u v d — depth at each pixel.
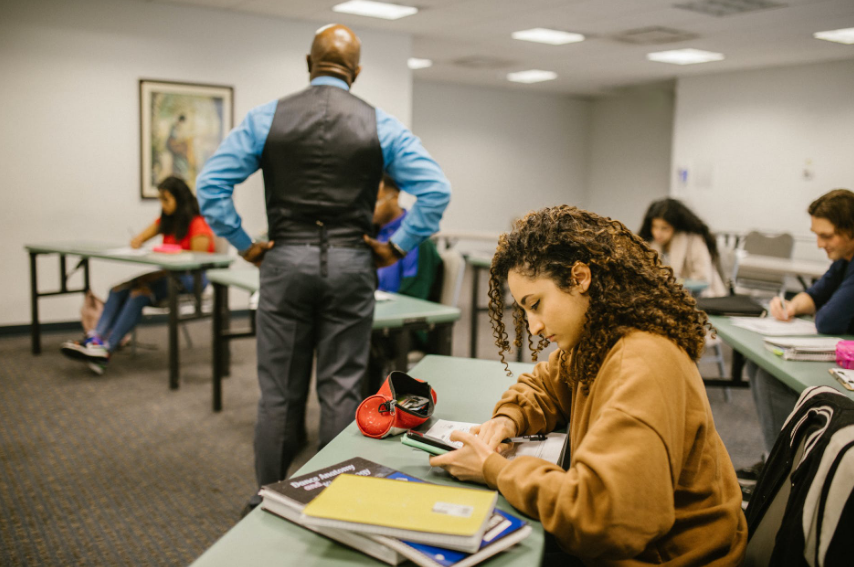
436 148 9.84
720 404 3.76
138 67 5.32
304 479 1.03
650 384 0.89
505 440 1.21
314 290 1.92
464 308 6.53
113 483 2.58
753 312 2.64
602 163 10.98
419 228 2.05
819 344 2.02
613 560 0.95
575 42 6.37
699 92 8.21
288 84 5.94
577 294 1.00
